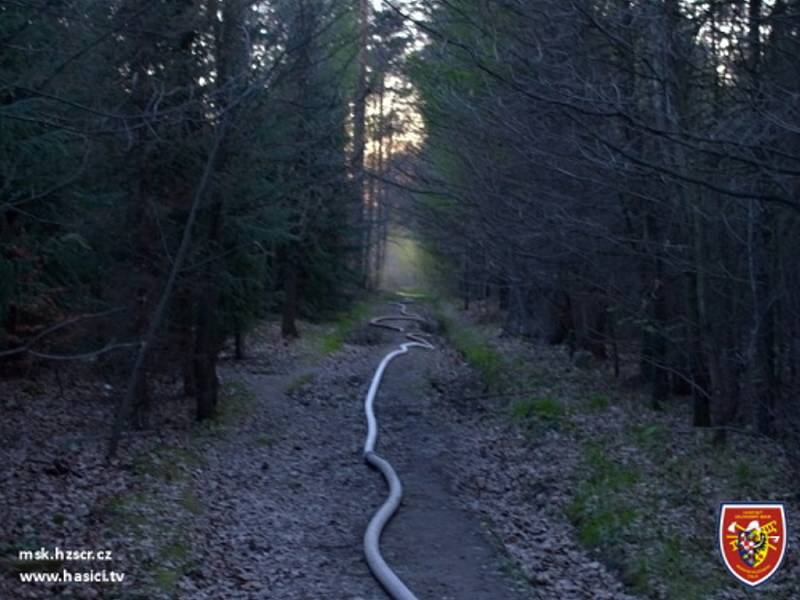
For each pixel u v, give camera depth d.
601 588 11.24
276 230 19.83
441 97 17.89
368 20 20.39
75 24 11.44
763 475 14.55
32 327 19.09
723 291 16.62
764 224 14.88
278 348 33.19
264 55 17.11
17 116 10.10
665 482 14.77
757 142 10.62
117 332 17.28
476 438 20.19
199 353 19.77
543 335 33.44
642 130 10.61
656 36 12.59
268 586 10.88
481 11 13.81
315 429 21.36
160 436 17.81
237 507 14.26
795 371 14.71
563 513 14.34
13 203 11.80
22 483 13.26
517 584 11.20
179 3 15.14
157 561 11.01
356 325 45.44
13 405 18.78
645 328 18.50
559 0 12.32
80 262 17.25
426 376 29.88
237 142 17.33
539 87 11.69
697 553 11.86
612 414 20.42
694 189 14.55
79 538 11.31
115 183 16.58
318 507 14.73
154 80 13.81
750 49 13.83
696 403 18.42
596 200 17.69
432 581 11.25
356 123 23.86
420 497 15.41
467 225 21.72
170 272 16.95
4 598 9.33
